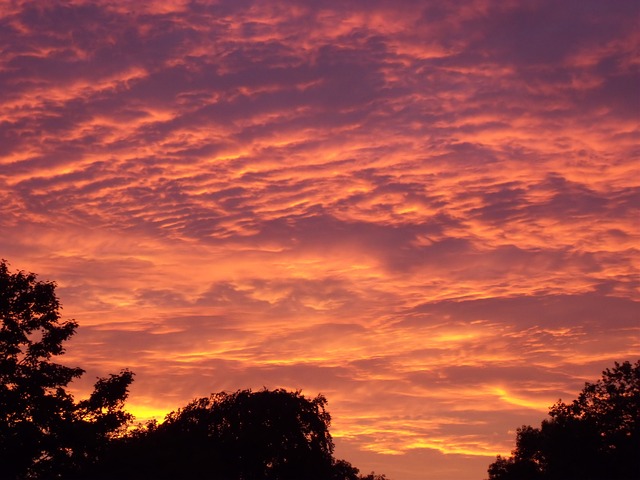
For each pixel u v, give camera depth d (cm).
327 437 7250
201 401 7281
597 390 6241
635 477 5806
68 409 4788
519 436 8456
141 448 5159
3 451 4472
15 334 4712
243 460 6850
